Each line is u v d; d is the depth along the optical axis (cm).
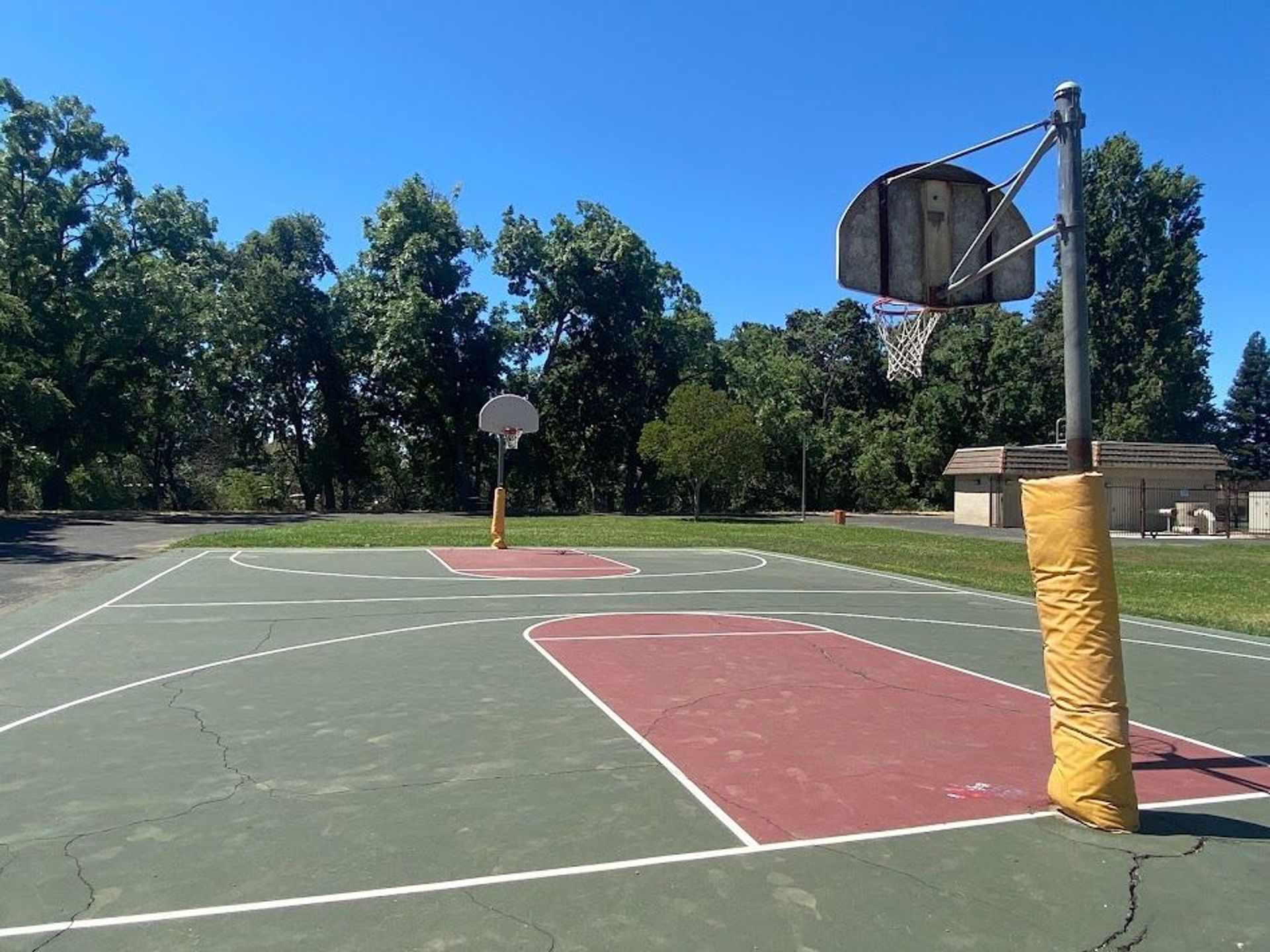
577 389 5488
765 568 2011
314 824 452
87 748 577
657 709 700
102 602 1241
